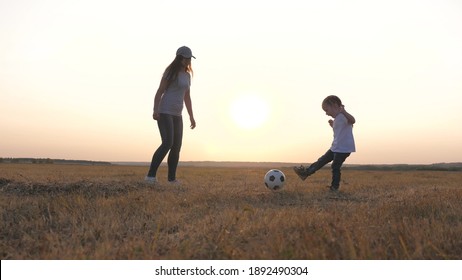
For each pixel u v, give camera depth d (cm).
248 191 938
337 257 388
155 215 623
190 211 655
